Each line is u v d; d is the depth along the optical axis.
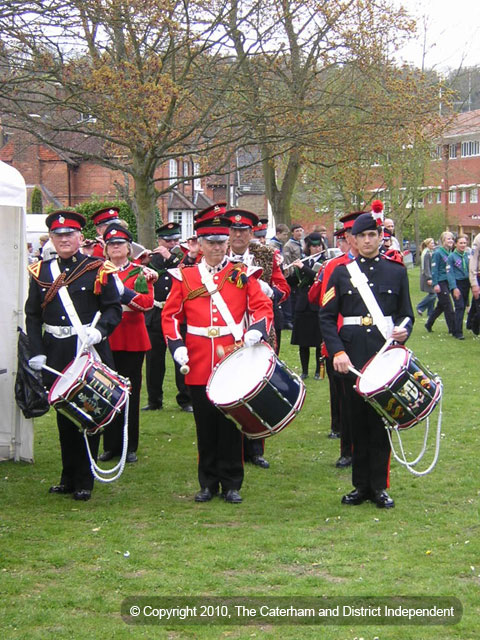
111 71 14.30
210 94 16.88
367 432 6.35
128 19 13.89
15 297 7.54
